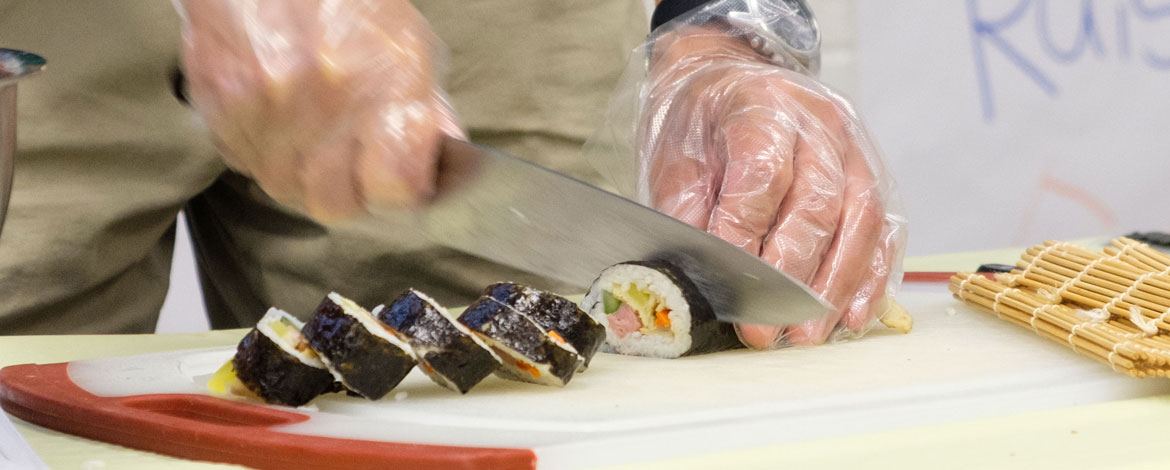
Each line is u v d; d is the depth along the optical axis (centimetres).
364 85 94
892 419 90
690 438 88
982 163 203
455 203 97
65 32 115
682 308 100
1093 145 213
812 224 104
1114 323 100
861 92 189
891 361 98
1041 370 95
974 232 205
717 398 92
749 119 106
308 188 96
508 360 95
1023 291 106
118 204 118
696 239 99
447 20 127
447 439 88
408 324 93
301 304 130
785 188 105
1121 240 110
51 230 116
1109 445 88
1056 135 209
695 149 109
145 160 119
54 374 96
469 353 93
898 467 86
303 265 128
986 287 107
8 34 115
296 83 93
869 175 107
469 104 129
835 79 176
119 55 116
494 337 94
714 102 109
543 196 98
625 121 116
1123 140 215
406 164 94
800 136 107
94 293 121
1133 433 89
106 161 118
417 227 99
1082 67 209
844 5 174
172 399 92
